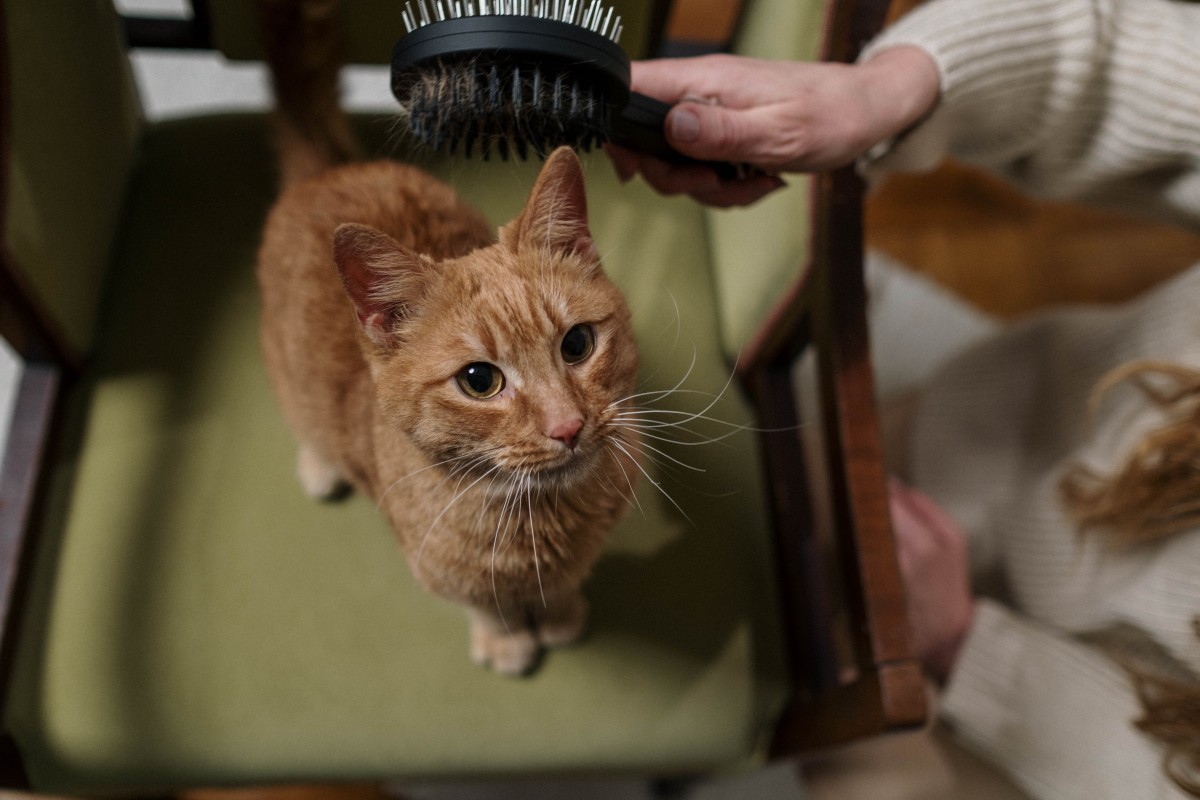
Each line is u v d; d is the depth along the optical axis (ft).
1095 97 2.71
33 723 2.76
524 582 2.57
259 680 2.85
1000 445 3.73
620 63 1.76
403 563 3.00
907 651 2.39
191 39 3.39
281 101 3.09
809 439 3.79
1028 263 5.65
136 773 2.79
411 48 1.68
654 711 2.95
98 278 3.17
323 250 2.71
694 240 3.44
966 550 3.72
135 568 2.92
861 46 2.46
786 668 3.10
